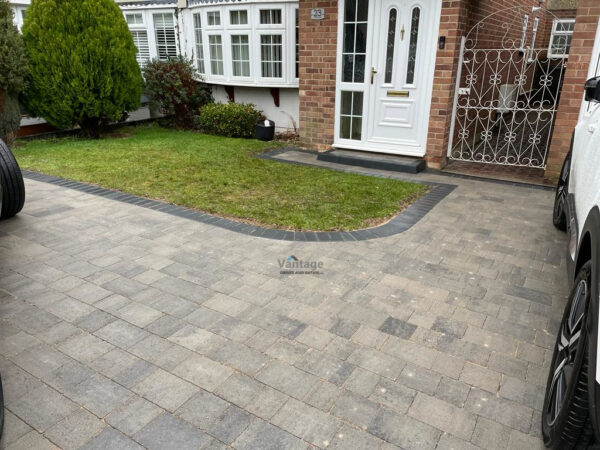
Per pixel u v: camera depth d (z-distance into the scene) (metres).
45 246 4.10
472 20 7.05
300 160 7.54
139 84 9.41
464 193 5.84
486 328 2.94
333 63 7.42
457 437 2.09
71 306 3.13
